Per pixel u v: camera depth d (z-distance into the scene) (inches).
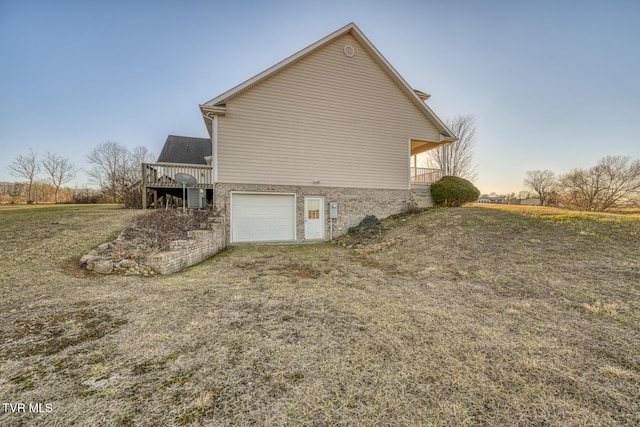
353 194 452.8
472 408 73.8
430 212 448.5
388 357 99.4
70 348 101.3
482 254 252.2
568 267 202.1
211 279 207.0
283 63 401.4
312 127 426.3
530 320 132.4
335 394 79.1
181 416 69.6
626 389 82.2
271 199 414.0
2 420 66.7
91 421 67.1
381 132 467.2
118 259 216.4
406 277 215.8
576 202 1237.7
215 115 385.7
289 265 262.2
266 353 101.1
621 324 125.8
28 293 155.3
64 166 1203.9
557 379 87.0
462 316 138.1
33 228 281.7
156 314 135.7
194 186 412.5
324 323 129.1
